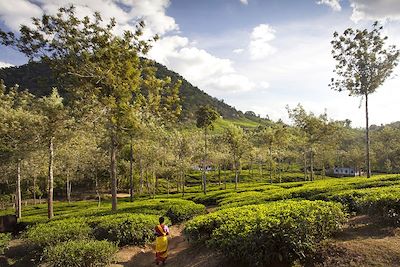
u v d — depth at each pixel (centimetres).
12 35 1775
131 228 1491
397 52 3067
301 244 853
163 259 1229
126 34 1906
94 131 2330
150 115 2091
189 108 13675
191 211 2131
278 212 994
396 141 7194
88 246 1093
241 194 2923
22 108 2741
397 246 851
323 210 1001
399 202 1105
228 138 4491
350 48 3162
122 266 1216
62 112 2281
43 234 1366
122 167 5962
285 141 5088
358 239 973
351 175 7412
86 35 1888
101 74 1888
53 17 1805
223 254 959
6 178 3684
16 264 1383
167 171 5112
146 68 2017
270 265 874
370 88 3158
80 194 6222
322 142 5006
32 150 2573
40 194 5547
